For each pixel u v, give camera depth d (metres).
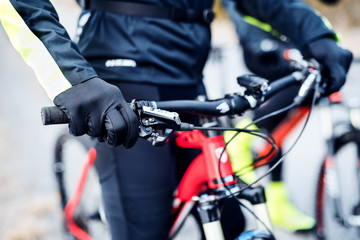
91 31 1.42
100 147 1.48
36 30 1.10
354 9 14.88
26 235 2.81
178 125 1.06
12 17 1.12
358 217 2.15
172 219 1.53
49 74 1.04
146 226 1.46
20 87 8.98
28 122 6.05
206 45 1.54
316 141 3.77
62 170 2.46
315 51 1.46
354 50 8.61
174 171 1.52
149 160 1.43
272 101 2.10
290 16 1.56
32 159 4.39
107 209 1.52
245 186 1.25
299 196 2.92
